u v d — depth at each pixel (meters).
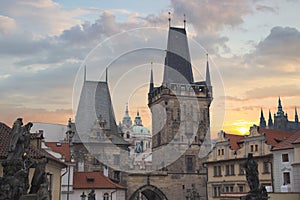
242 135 79.38
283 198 47.28
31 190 24.52
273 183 62.56
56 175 48.34
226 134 78.88
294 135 59.56
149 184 93.81
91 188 68.75
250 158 31.77
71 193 65.69
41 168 25.08
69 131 92.62
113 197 71.38
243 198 33.56
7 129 41.38
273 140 67.38
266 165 65.44
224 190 73.44
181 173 98.38
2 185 21.53
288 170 57.34
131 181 92.38
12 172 22.36
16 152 22.98
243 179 69.44
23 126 23.89
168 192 96.00
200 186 99.56
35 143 46.41
